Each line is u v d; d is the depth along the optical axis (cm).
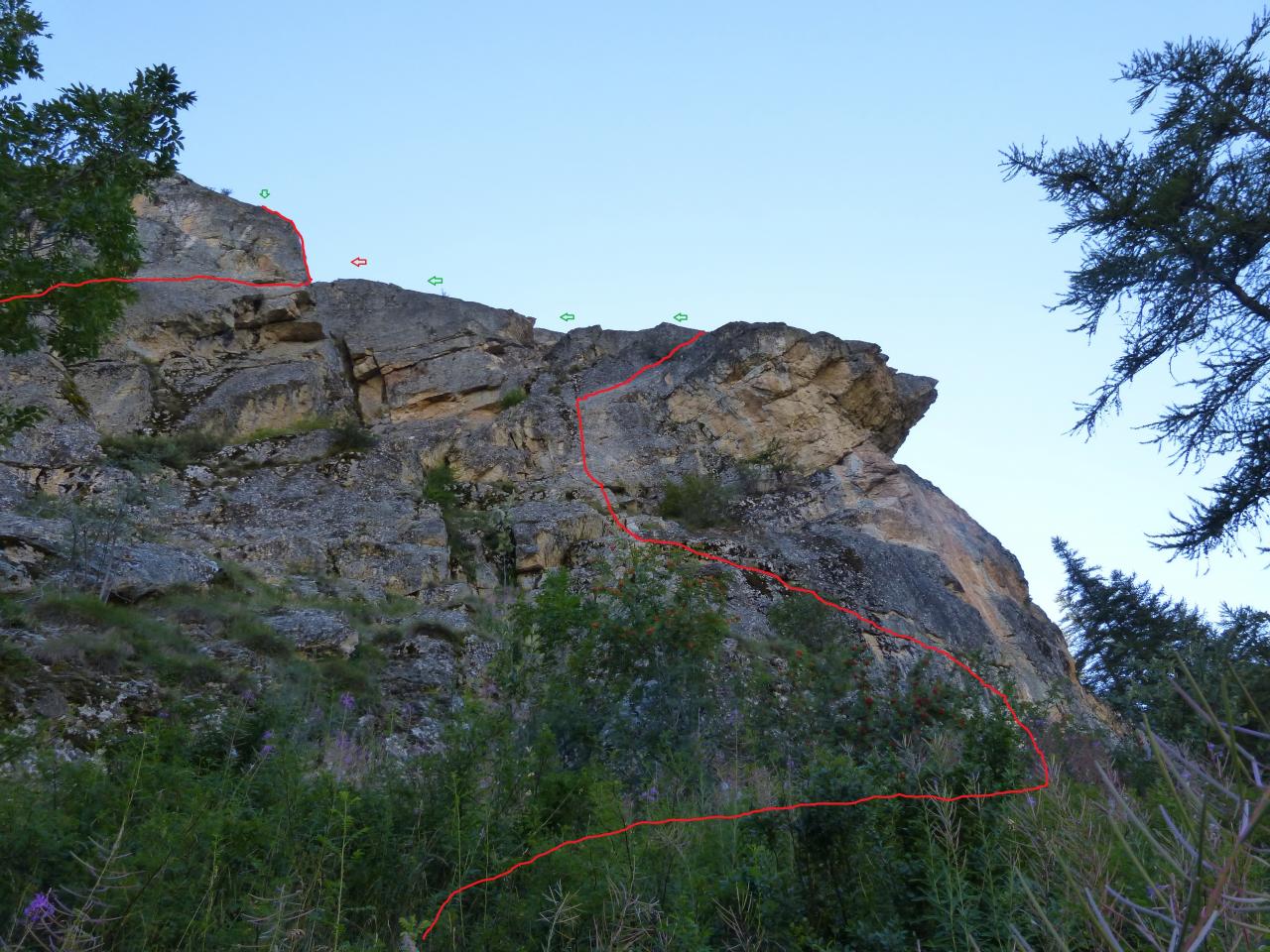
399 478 2469
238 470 2300
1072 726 916
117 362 2486
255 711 607
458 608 1861
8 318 970
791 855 398
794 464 2925
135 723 919
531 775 502
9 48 959
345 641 1370
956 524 2931
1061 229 1577
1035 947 282
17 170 959
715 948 362
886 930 341
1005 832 355
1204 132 1519
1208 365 1445
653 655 895
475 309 3362
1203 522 1398
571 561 2225
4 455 1897
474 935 357
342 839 385
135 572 1397
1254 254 1462
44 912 295
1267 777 104
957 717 726
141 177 1038
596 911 361
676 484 2778
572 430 2878
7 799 378
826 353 3069
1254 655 545
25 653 966
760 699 884
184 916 321
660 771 725
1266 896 103
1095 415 1522
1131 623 2800
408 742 884
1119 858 259
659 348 3284
